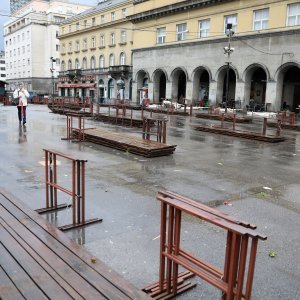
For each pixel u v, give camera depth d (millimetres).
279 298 3697
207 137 16391
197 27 42281
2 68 159125
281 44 33469
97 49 63906
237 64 37500
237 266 2867
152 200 6645
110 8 59656
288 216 6082
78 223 5348
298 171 9727
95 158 10516
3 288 3145
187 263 3270
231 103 39594
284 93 38750
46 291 3105
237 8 37625
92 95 65062
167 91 46625
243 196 7133
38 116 25609
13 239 4109
